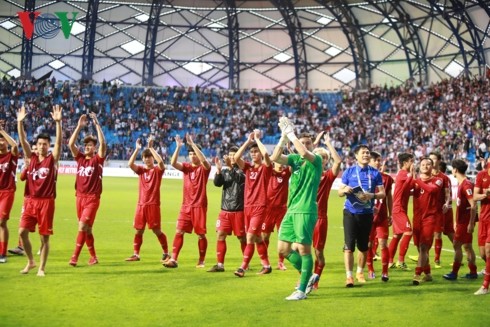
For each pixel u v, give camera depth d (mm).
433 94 44719
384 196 9078
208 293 8359
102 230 15570
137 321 6844
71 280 9023
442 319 7160
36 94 48938
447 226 11391
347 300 8109
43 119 47156
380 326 6836
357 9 47406
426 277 9633
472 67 45844
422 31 47062
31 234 14023
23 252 11297
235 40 52062
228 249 12906
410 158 10836
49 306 7430
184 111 50562
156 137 47781
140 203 11078
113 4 49625
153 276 9531
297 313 7320
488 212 8938
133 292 8320
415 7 44625
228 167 10398
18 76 51031
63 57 51656
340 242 14461
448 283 9500
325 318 7121
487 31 42969
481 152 34688
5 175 10516
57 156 9438
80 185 10469
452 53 46344
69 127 47094
